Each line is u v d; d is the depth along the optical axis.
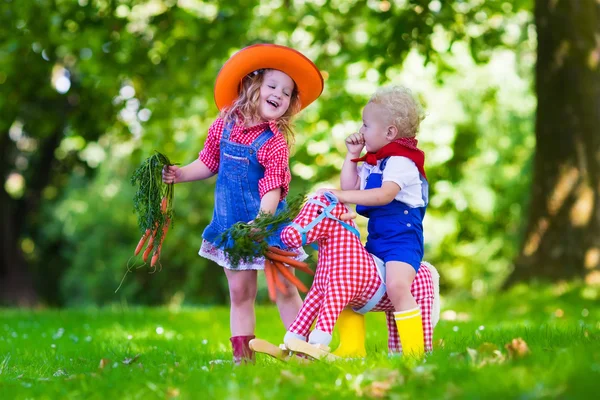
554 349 3.57
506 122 19.91
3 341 6.19
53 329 7.39
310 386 3.02
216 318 8.39
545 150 10.38
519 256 10.55
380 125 4.14
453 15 9.77
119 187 23.09
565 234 10.15
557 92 10.27
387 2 9.76
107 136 14.91
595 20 10.23
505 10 11.32
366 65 11.95
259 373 3.39
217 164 4.66
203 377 3.33
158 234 4.42
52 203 23.41
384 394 2.86
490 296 9.77
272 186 4.34
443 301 10.27
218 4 11.17
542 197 10.38
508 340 4.48
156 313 8.95
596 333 4.46
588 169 10.16
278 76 4.52
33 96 13.12
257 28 12.29
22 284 19.22
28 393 3.36
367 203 3.95
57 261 25.08
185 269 23.03
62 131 18.16
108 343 6.02
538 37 10.47
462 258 23.75
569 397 2.48
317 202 3.94
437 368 3.16
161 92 11.69
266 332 6.79
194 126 14.22
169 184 4.53
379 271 3.93
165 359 4.66
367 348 4.80
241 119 4.54
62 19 10.84
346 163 4.33
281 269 3.99
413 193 4.09
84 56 11.84
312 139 13.32
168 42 11.19
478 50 10.64
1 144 18.48
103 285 23.23
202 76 11.96
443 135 16.64
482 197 21.08
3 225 18.97
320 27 11.65
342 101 12.32
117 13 11.20
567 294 9.16
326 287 3.88
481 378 2.86
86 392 3.26
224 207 4.49
